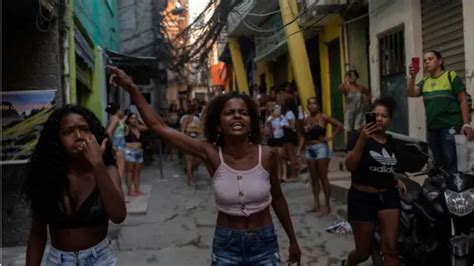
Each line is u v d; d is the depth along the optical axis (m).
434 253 4.46
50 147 2.95
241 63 23.25
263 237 3.28
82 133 2.95
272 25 18.31
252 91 26.62
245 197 3.25
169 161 17.97
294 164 11.05
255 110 3.45
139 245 6.88
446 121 6.26
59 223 2.93
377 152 4.35
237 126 3.28
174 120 20.00
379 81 10.11
